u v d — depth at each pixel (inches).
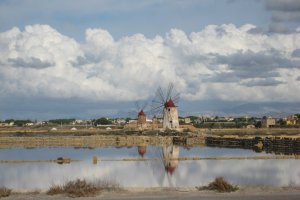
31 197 893.8
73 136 4884.4
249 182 1408.7
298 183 1365.7
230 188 963.3
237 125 7859.3
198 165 2090.3
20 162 2369.6
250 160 2309.3
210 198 855.7
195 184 1402.6
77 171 1897.1
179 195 896.9
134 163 2262.6
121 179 1573.6
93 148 3727.9
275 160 2289.6
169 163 2229.3
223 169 1879.9
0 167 2101.4
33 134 5457.7
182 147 3725.4
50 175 1745.8
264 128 6446.9
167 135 4847.4
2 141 4498.0
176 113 5364.2
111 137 4714.6
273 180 1467.8
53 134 5433.1
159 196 885.2
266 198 848.9
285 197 859.4
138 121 6269.7
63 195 912.9
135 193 930.1
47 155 2930.6
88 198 872.3
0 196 906.1
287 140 3248.0
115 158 2603.3
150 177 1638.8
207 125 7800.2
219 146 3804.1
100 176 1683.1
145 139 4603.8
